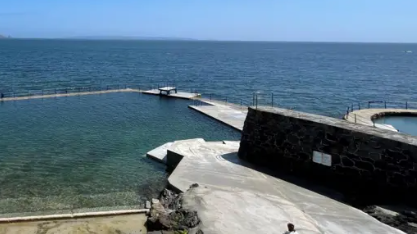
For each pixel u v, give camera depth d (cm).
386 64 12688
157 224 1099
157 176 1717
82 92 4691
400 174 1177
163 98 4462
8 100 3919
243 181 1404
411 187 1152
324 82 6994
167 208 1234
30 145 2197
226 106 3897
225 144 2048
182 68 9862
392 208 1135
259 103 4528
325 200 1223
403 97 5269
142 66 10238
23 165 1822
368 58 16938
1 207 1330
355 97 5206
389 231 996
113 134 2559
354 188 1288
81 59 12406
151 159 1975
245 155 1700
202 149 1900
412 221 1043
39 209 1318
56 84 5650
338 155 1335
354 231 996
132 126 2859
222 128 2898
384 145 1214
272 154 1573
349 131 1306
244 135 1709
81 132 2583
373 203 1196
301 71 9419
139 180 1659
